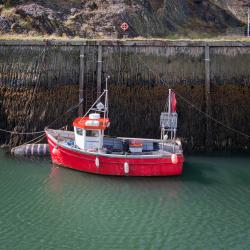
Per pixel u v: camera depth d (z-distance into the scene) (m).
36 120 26.02
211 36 35.84
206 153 25.89
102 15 34.41
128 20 34.50
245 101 26.56
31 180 21.20
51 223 17.09
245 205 18.89
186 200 19.33
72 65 26.25
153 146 22.88
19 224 16.97
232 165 23.80
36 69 26.23
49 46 26.34
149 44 26.39
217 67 26.58
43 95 26.11
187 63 26.45
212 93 26.48
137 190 20.34
